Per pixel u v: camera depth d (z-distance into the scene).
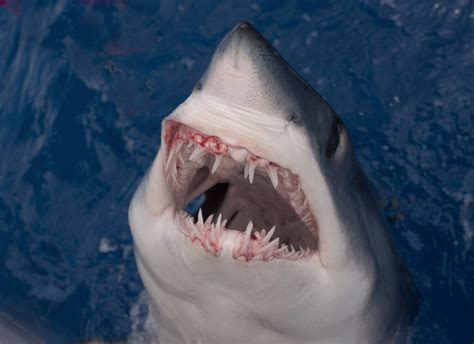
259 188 5.52
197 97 4.42
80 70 9.64
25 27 9.87
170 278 4.96
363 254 5.16
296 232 5.75
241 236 4.45
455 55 9.66
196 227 4.51
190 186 5.14
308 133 4.50
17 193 8.95
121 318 8.05
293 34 9.96
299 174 4.49
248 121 4.38
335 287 4.98
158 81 9.65
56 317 8.22
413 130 9.26
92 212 8.86
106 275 8.43
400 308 6.33
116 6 9.99
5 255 8.65
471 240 8.45
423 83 9.54
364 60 9.73
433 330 7.23
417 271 8.16
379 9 10.02
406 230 8.49
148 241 4.88
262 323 5.12
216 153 4.38
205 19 10.03
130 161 9.16
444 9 9.90
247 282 4.68
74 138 9.25
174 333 5.94
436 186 8.85
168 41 9.89
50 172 9.07
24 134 9.28
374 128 9.31
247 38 4.46
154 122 9.38
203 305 5.07
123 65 9.70
